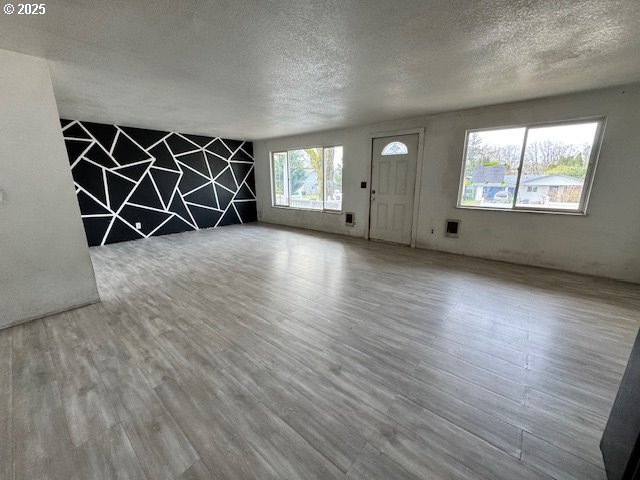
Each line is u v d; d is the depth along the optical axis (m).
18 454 1.28
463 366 1.87
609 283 3.30
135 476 1.18
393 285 3.26
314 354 1.99
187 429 1.40
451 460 1.25
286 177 7.16
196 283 3.32
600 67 2.54
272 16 1.76
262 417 1.47
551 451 1.29
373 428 1.41
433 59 2.38
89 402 1.57
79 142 4.84
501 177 4.07
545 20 1.78
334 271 3.74
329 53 2.28
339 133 5.74
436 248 4.79
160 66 2.54
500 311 2.62
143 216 5.72
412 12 1.70
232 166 7.18
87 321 2.45
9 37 1.97
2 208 2.25
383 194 5.34
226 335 2.23
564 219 3.62
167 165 5.98
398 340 2.16
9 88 2.21
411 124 4.71
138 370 1.83
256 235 6.05
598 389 1.67
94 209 5.10
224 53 2.28
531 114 3.63
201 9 1.67
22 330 2.30
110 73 2.69
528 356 1.97
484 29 1.91
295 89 3.19
